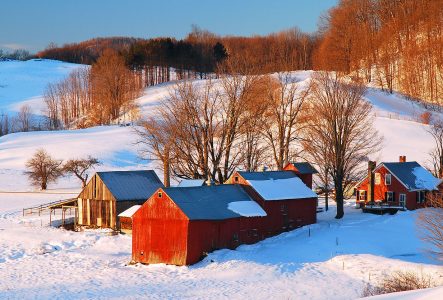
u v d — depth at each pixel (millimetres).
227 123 98500
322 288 58656
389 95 188750
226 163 98188
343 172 93750
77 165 130125
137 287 61062
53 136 179750
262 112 102750
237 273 64562
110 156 151000
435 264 64500
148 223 71938
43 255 77062
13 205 114375
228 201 78750
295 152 116688
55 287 61906
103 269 69375
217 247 73375
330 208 104562
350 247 73875
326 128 103250
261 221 81625
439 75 198500
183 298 56594
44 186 131375
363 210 98250
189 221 69438
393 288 54281
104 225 93188
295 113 108562
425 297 37219
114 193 92312
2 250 80312
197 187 78500
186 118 94938
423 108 177250
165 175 97312
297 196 87062
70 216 102938
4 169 147250
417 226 81188
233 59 177125
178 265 69625
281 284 60375
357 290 57594
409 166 102250
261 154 110375
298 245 76562
